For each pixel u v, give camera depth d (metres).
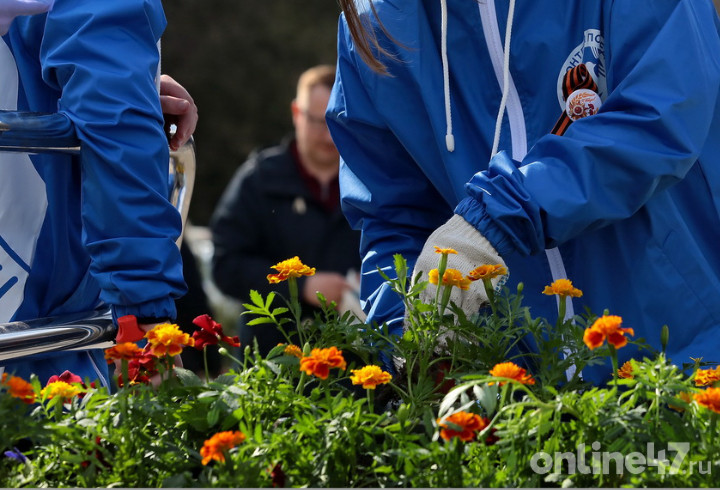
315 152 6.63
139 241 2.80
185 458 2.11
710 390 1.98
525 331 2.48
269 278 2.56
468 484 1.93
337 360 2.16
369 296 3.16
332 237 6.69
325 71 6.75
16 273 3.04
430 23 3.08
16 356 2.66
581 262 2.91
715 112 2.88
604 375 2.81
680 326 2.88
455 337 2.50
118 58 2.84
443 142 3.01
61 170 3.08
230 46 20.44
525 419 1.97
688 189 2.94
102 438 2.13
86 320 2.86
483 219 2.60
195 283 6.52
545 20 2.93
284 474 2.01
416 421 2.15
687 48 2.67
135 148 2.81
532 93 2.96
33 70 3.08
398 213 3.23
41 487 2.04
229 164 20.12
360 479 2.06
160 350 2.22
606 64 2.88
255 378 2.22
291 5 20.75
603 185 2.60
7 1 2.74
